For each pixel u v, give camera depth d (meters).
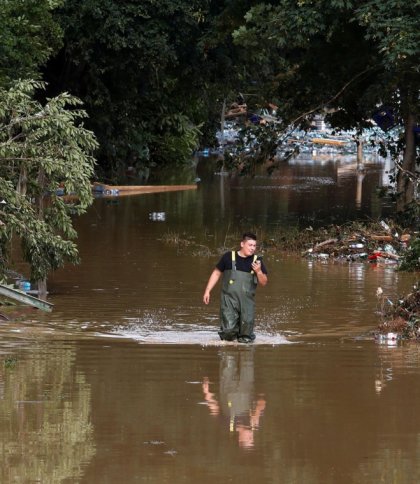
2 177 21.08
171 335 17.67
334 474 9.89
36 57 36.34
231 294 17.09
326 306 20.94
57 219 21.44
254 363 14.98
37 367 14.51
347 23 33.25
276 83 38.19
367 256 28.45
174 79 53.59
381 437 11.09
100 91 51.59
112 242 31.34
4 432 11.15
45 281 21.73
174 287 23.30
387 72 32.25
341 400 12.62
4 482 9.56
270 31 32.16
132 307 20.69
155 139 67.12
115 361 15.02
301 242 30.64
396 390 13.23
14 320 19.02
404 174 35.66
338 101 37.47
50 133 20.91
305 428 11.41
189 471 9.91
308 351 16.09
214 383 13.56
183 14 46.44
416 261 21.36
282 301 21.56
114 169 56.34
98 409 12.12
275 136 36.12
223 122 81.12
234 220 37.97
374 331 18.11
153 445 10.72
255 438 11.02
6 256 21.64
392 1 30.06
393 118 37.88
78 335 17.47
